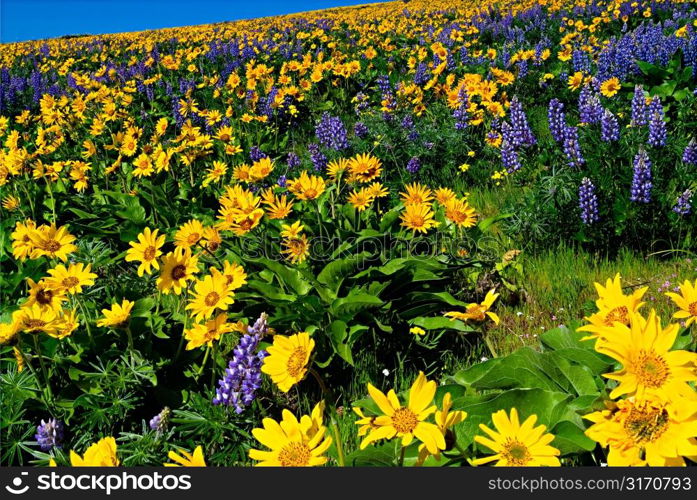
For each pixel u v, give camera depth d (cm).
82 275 314
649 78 779
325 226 454
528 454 180
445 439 195
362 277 401
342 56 1248
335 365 366
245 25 3309
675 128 673
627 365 169
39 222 618
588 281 443
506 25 1664
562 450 223
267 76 1152
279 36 1992
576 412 232
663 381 165
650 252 480
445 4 3344
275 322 365
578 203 507
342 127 730
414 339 384
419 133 761
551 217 514
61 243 343
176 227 551
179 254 319
